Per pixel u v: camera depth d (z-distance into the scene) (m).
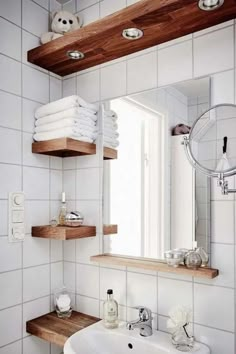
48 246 1.60
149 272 1.35
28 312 1.48
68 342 1.19
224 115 1.15
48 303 1.59
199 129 1.19
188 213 1.25
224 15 1.15
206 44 1.24
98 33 1.26
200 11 1.12
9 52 1.44
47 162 1.61
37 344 1.51
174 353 1.13
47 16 1.65
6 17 1.43
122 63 1.48
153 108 1.37
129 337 1.26
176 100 1.30
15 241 1.44
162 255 1.31
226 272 1.16
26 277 1.48
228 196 1.17
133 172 1.42
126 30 1.24
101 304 1.51
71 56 1.47
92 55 1.46
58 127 1.44
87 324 1.43
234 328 1.14
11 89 1.45
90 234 1.50
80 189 1.61
